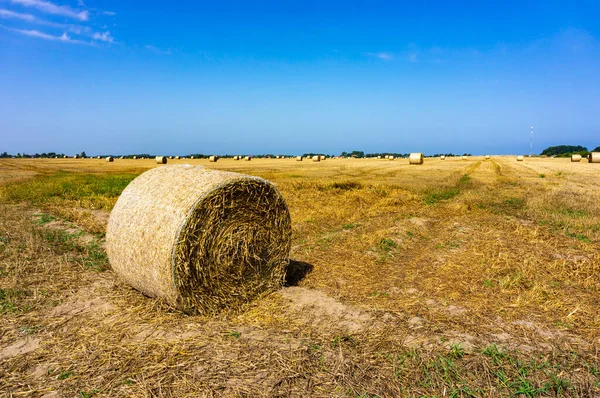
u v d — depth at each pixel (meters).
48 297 5.35
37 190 17.98
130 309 5.02
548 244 8.41
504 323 4.68
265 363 3.73
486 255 7.48
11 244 8.00
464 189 19.62
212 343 4.14
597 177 26.53
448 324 4.64
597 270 6.59
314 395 3.28
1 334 4.29
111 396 3.25
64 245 8.11
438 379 3.50
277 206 5.82
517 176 28.02
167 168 6.11
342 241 8.59
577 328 4.56
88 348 4.01
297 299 5.46
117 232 5.44
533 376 3.55
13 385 3.38
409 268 6.85
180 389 3.33
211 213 5.01
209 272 5.07
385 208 13.45
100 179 25.75
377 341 4.19
